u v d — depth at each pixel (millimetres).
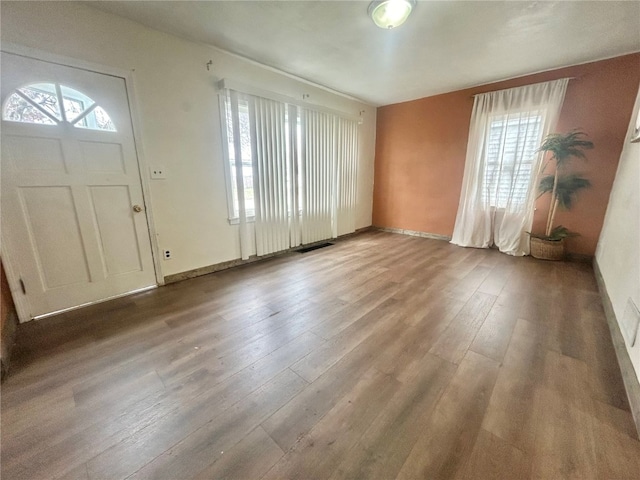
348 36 2568
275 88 3465
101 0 2051
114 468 1054
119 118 2359
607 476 1007
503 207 3910
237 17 2277
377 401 1356
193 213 2957
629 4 2068
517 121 3637
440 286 2746
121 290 2557
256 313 2242
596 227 3336
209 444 1143
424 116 4652
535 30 2463
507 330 1971
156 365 1629
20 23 1864
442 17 2252
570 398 1367
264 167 3463
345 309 2299
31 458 1097
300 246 4234
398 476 1011
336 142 4496
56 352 1747
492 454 1089
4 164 1901
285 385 1469
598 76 3123
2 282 1903
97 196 2328
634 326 1524
